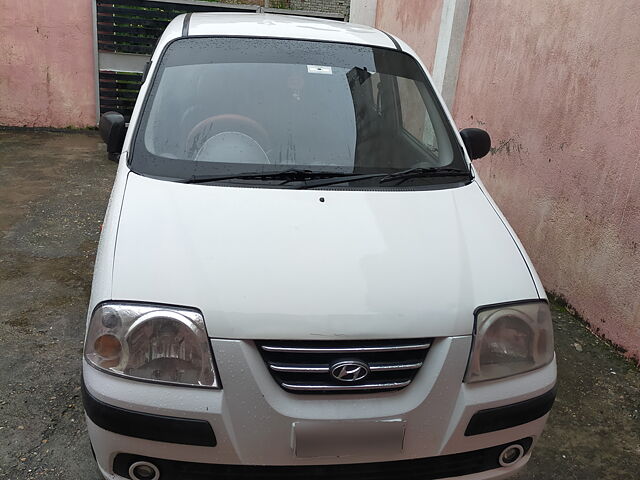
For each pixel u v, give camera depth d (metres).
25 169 6.33
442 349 1.71
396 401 1.69
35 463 2.28
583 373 3.18
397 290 1.75
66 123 8.27
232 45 2.71
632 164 3.20
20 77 7.89
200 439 1.61
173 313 1.62
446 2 5.38
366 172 2.36
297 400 1.64
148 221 1.92
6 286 3.69
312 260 1.80
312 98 2.57
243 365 1.60
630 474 2.49
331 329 1.64
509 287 1.87
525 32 4.21
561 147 3.80
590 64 3.52
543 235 4.01
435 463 1.80
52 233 4.61
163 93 2.50
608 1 3.37
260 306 1.64
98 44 8.02
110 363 1.64
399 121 2.66
